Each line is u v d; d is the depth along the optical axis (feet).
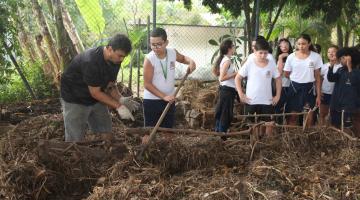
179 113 24.75
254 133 14.10
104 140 13.75
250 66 16.79
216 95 24.16
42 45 31.89
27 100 29.22
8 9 27.20
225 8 28.32
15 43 27.68
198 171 12.22
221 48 18.45
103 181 12.05
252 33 27.25
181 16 59.67
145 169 12.09
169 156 12.75
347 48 18.06
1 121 22.97
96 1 28.45
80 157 12.84
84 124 14.34
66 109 13.91
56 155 12.57
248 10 26.91
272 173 11.56
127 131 13.83
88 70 12.62
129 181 11.26
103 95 13.03
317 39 33.45
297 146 13.55
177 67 36.01
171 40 36.55
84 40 45.83
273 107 17.51
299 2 27.94
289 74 19.21
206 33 36.52
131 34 29.78
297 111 18.92
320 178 11.38
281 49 20.35
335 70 19.67
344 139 13.91
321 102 20.74
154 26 26.45
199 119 23.15
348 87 18.07
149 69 15.15
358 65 18.42
